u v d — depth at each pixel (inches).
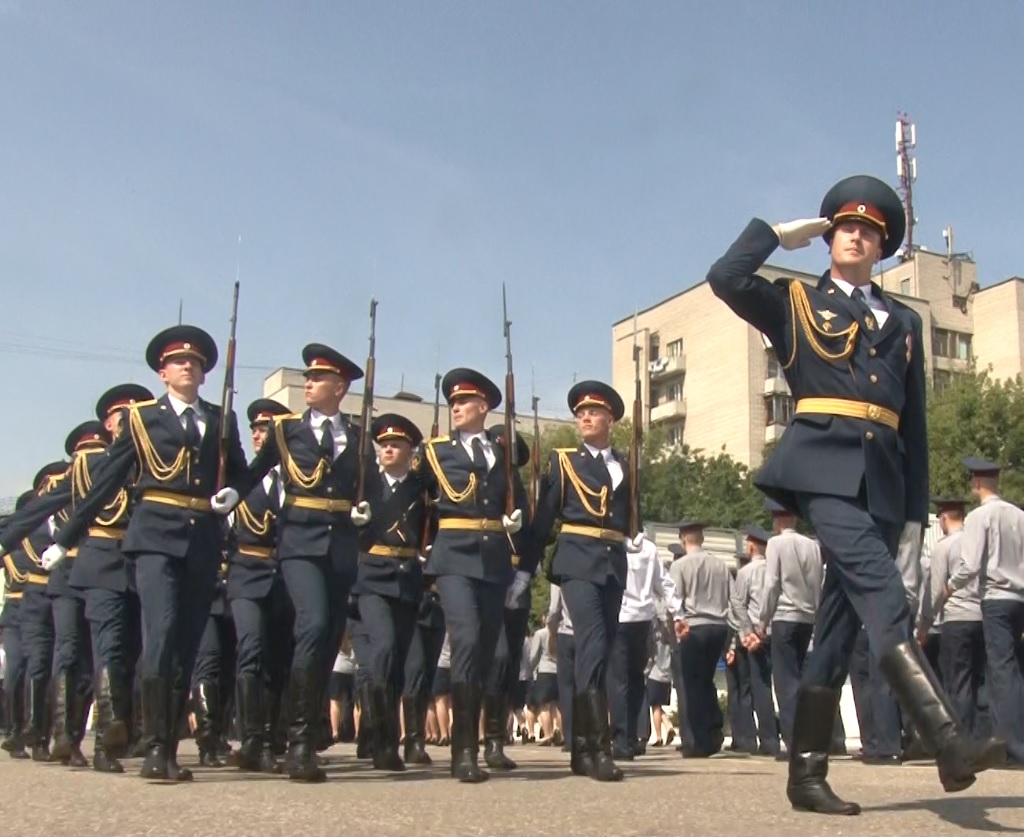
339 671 629.3
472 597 303.7
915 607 402.9
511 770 346.3
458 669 297.0
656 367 2149.4
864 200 218.7
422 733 396.2
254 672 347.3
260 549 357.4
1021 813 209.3
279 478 361.4
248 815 206.2
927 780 301.6
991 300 2204.7
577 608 312.5
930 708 189.0
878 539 203.2
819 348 211.5
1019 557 398.0
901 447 215.3
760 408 2027.6
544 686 645.3
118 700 338.6
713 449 2068.2
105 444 379.2
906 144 2338.8
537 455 351.6
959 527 452.4
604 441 331.0
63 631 376.5
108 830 185.9
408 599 363.3
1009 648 393.7
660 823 196.7
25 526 354.3
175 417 301.4
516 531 310.2
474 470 313.3
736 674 526.3
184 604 298.8
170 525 294.8
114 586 343.3
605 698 307.1
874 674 414.9
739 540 978.7
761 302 214.4
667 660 614.9
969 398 1405.0
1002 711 390.9
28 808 216.4
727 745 604.7
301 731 290.2
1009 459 1371.8
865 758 420.8
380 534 362.9
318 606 301.0
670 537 955.3
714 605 476.7
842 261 218.4
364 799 235.8
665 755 498.0
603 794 250.5
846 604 211.3
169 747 288.7
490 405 328.2
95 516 306.7
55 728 370.9
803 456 209.6
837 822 197.5
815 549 454.3
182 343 306.7
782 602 449.7
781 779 302.7
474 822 198.1
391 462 377.4
